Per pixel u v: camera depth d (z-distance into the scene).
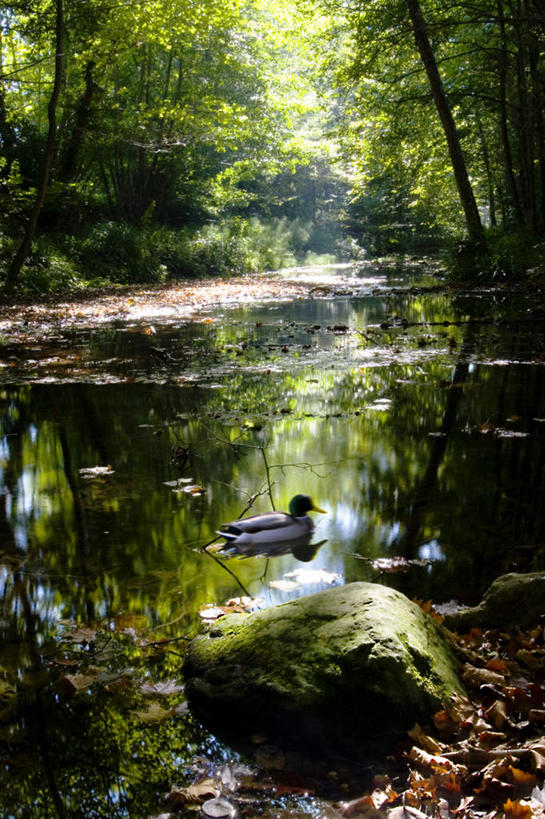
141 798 2.25
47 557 3.96
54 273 21.34
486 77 25.06
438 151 28.75
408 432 6.20
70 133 25.69
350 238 54.38
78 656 3.03
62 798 2.24
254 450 5.84
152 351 10.77
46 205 24.28
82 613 3.37
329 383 8.41
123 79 30.02
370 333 12.48
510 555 3.84
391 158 26.84
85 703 2.72
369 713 2.52
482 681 2.79
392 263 39.78
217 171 38.69
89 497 4.88
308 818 2.14
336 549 3.99
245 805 2.21
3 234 20.94
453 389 7.77
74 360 10.38
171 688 2.82
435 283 22.59
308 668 2.63
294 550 4.03
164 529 4.32
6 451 5.94
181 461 5.60
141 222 29.78
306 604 2.94
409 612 2.89
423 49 20.39
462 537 4.08
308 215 53.97
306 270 36.50
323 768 2.41
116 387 8.43
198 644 2.97
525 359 9.28
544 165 24.09
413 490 4.83
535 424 6.27
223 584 3.61
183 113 27.34
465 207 21.27
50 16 20.64
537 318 13.00
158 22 22.89
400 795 2.24
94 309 17.30
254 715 2.61
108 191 30.12
